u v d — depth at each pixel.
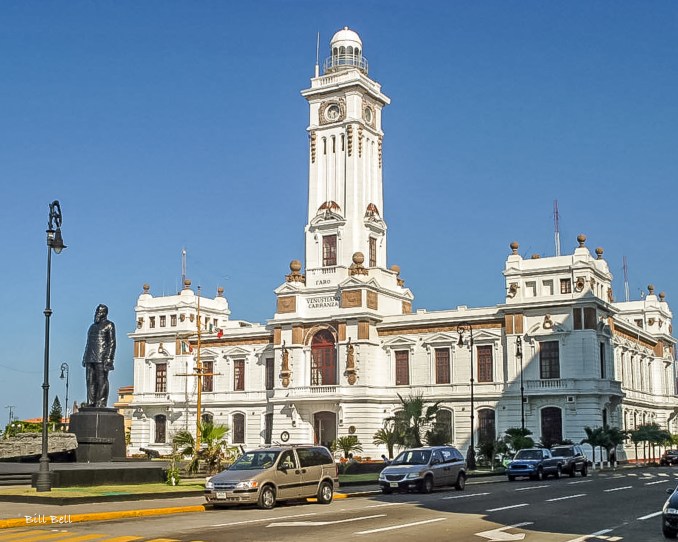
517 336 96.62
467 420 98.38
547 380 94.25
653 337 119.88
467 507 36.53
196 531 27.16
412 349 102.75
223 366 115.00
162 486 45.09
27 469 48.81
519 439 83.81
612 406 97.44
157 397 117.56
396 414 89.25
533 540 25.73
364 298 102.56
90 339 61.31
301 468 37.75
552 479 63.38
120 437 59.44
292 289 107.56
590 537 26.50
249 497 35.19
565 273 95.75
